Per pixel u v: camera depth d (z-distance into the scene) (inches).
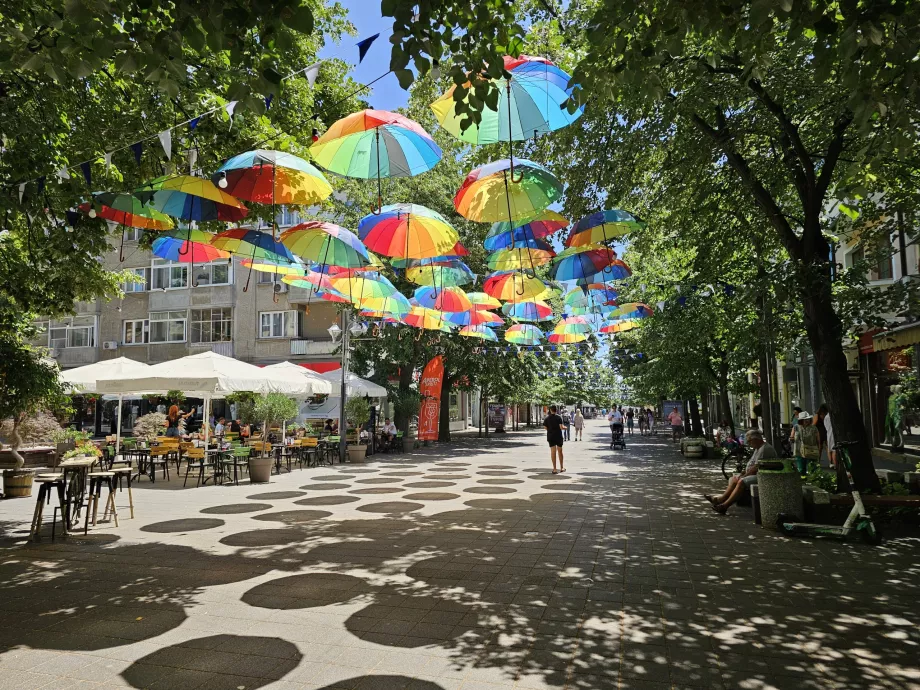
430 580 255.9
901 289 370.0
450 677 163.6
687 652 179.3
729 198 456.8
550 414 676.1
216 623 205.9
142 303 1502.2
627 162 421.7
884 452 696.4
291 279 521.7
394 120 277.7
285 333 1401.3
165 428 873.5
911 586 242.2
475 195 309.0
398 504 457.1
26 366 509.0
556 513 413.4
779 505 352.2
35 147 299.0
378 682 161.0
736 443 716.7
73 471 365.4
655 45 190.7
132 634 196.2
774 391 681.6
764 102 371.6
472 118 183.0
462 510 427.2
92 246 383.2
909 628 196.7
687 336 641.0
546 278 764.6
